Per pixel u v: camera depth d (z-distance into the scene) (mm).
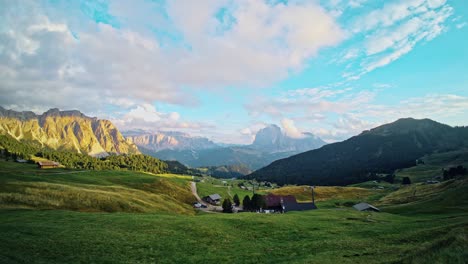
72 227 45656
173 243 41375
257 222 58156
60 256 32344
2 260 28266
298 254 37250
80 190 88938
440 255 24391
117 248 37062
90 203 80125
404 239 41719
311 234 50531
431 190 142250
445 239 27594
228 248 40906
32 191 77375
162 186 173625
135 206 89312
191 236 45750
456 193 97938
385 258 30359
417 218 74125
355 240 44031
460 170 194000
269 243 44375
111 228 46688
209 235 47094
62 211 61625
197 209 141750
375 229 53406
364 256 33000
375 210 98875
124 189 117750
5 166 172625
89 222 50594
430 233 42656
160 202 112500
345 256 33750
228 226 54250
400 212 94250
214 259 35344
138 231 46000
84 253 34156
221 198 194000
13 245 33531
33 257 30766
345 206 151625
